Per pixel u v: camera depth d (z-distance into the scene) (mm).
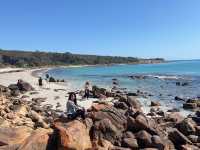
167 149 17328
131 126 18125
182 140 18656
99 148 15250
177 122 24359
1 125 18438
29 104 34688
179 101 42250
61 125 15477
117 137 17047
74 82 75438
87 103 37188
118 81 80062
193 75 105125
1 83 65312
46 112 28828
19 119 21641
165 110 34406
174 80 82750
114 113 18734
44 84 63906
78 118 18453
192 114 31719
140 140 17109
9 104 29453
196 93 52188
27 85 51219
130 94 48219
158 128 19234
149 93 51750
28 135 15008
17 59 194625
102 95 43406
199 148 18469
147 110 33719
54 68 183750
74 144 13922
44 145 13969
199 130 21562
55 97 42625
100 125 17078
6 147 13742
